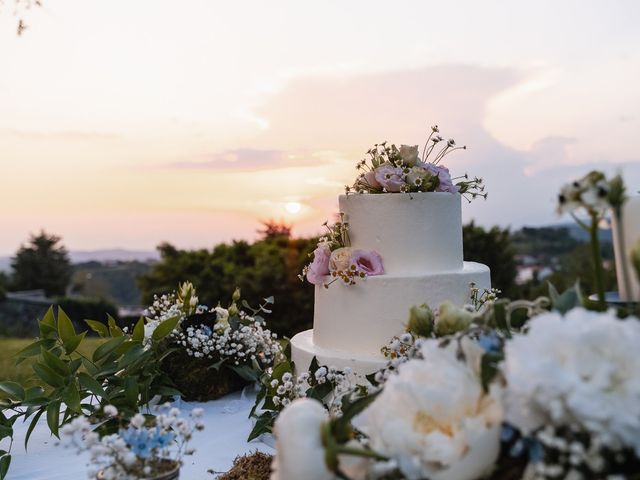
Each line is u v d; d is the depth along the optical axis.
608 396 0.74
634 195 1.19
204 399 3.33
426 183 2.77
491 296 2.62
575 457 0.77
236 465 2.27
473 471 0.85
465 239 8.15
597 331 0.77
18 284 19.23
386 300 2.59
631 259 0.90
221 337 3.30
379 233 2.72
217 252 8.66
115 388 2.78
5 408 2.65
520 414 0.82
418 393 0.88
